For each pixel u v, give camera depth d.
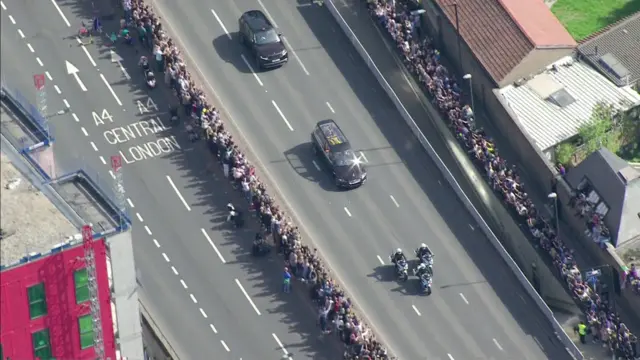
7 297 185.00
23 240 187.25
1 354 186.62
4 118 197.50
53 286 186.62
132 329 192.88
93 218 190.25
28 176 193.38
